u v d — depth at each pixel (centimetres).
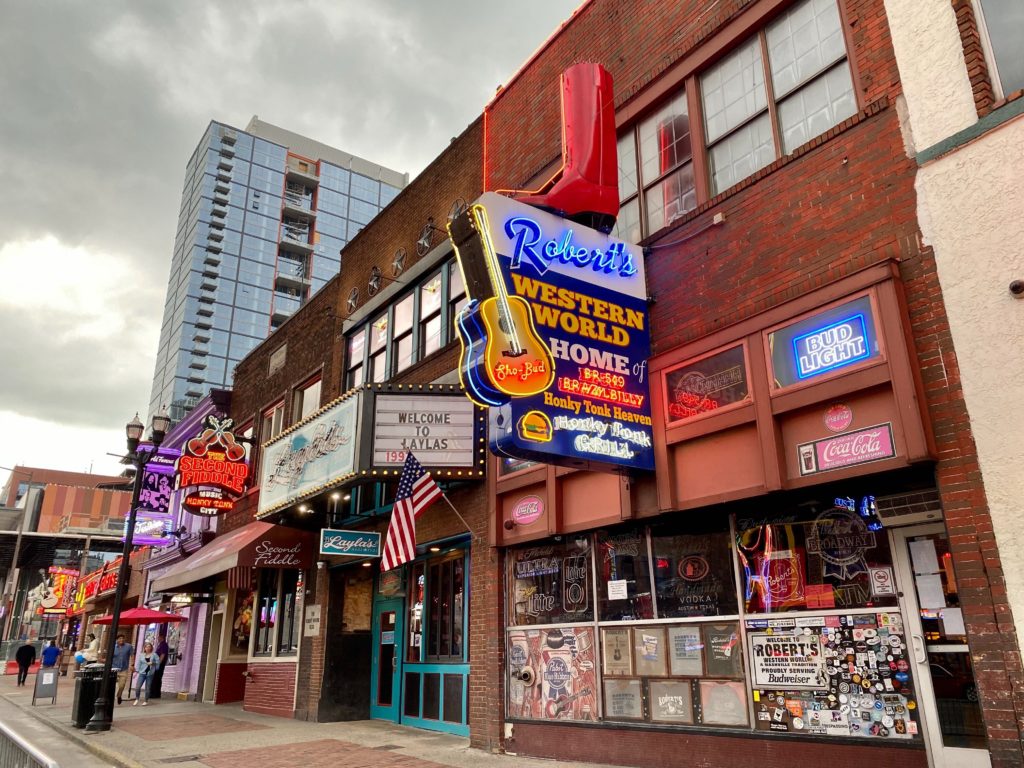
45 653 2981
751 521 773
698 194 904
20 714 1816
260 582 1864
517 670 1014
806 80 809
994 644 546
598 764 860
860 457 654
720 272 835
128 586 3278
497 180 1262
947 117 652
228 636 2027
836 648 682
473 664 1077
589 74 952
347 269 1769
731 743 738
